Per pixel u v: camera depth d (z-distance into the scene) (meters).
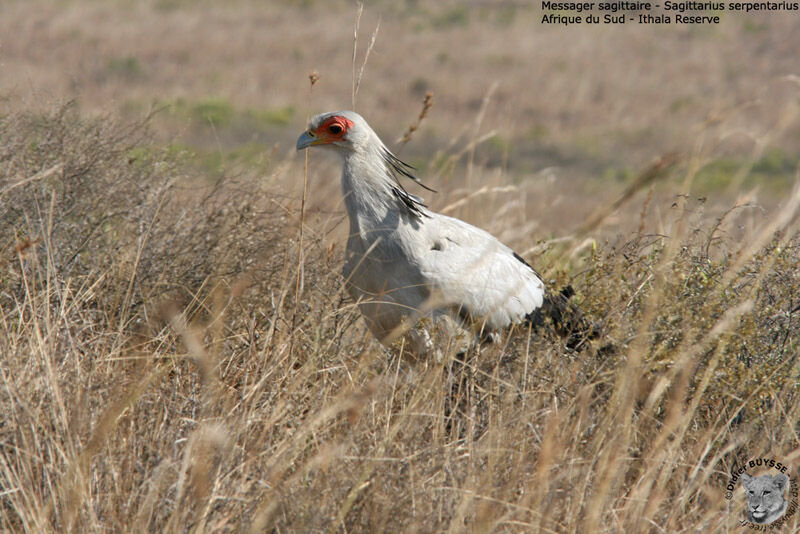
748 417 8.95
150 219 11.20
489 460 7.56
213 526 6.89
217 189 11.86
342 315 10.70
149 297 10.18
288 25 69.94
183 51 57.31
